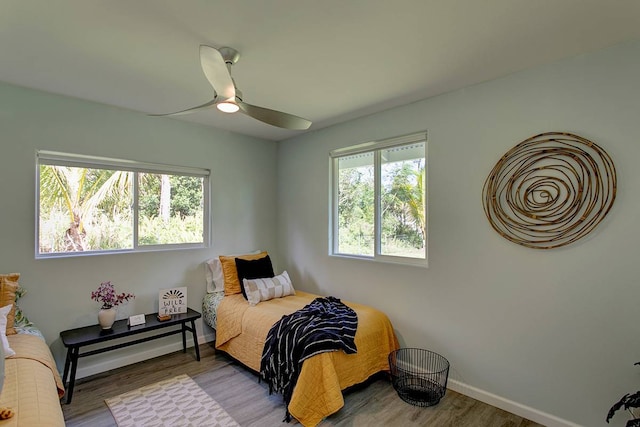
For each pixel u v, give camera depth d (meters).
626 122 1.82
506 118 2.26
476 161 2.41
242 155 3.84
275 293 3.18
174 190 3.35
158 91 2.54
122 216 3.01
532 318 2.15
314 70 2.18
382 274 3.01
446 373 2.43
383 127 3.00
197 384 2.60
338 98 2.69
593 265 1.92
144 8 1.52
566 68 2.02
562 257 2.03
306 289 3.79
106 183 2.93
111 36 1.76
